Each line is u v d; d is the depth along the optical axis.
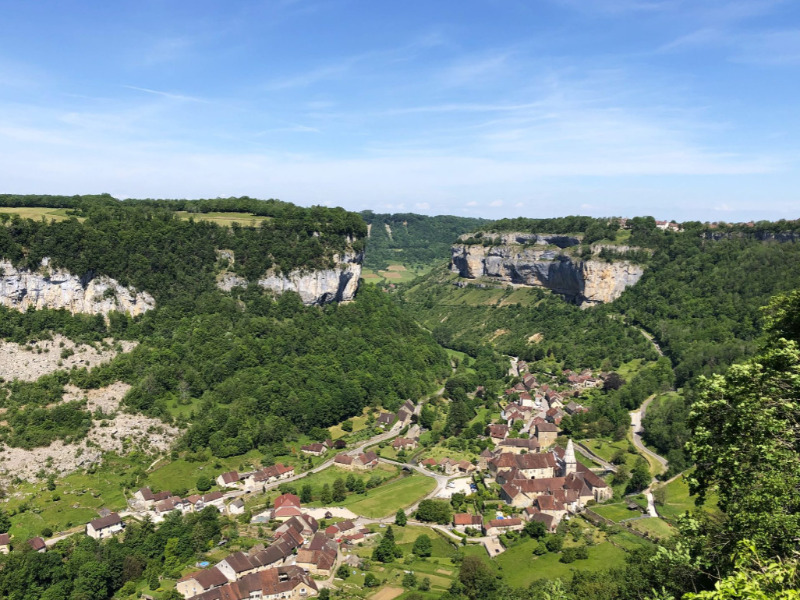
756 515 44.97
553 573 118.44
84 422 167.38
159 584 120.12
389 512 155.12
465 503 159.25
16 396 168.38
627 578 86.75
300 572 122.69
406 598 111.75
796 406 49.12
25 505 140.62
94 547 126.75
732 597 34.31
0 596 111.00
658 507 148.88
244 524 145.88
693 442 54.28
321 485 168.50
